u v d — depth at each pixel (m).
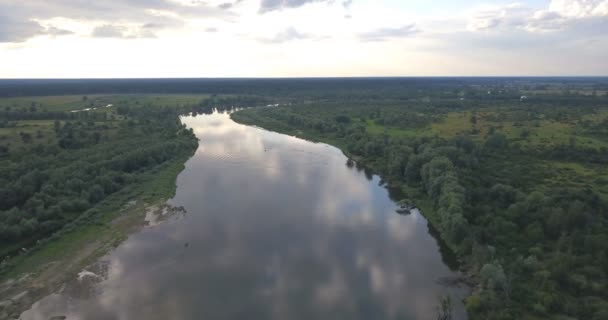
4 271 60.38
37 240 69.94
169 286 57.75
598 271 53.50
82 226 75.75
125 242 71.00
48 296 55.41
